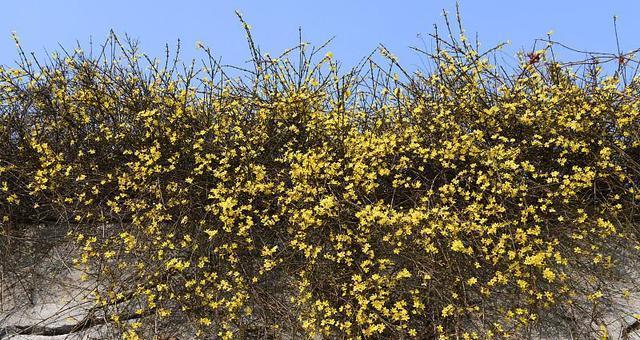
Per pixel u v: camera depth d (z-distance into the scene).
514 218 3.86
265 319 3.66
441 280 3.65
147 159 4.09
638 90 4.24
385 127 4.44
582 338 3.63
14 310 4.06
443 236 3.68
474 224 3.57
